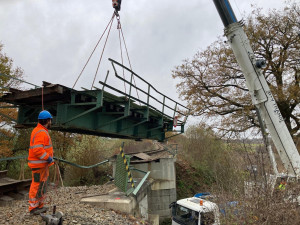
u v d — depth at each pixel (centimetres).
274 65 1703
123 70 761
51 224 429
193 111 1830
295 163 698
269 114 746
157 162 1856
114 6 805
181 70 1919
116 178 929
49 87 648
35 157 481
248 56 779
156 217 1297
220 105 1819
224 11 798
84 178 2228
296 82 1636
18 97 725
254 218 486
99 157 2317
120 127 1003
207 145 2452
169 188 1844
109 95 781
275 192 533
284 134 729
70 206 686
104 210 700
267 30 1719
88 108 830
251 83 772
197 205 920
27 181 932
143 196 1087
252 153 602
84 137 2297
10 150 1952
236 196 587
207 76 1861
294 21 1652
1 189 829
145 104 917
